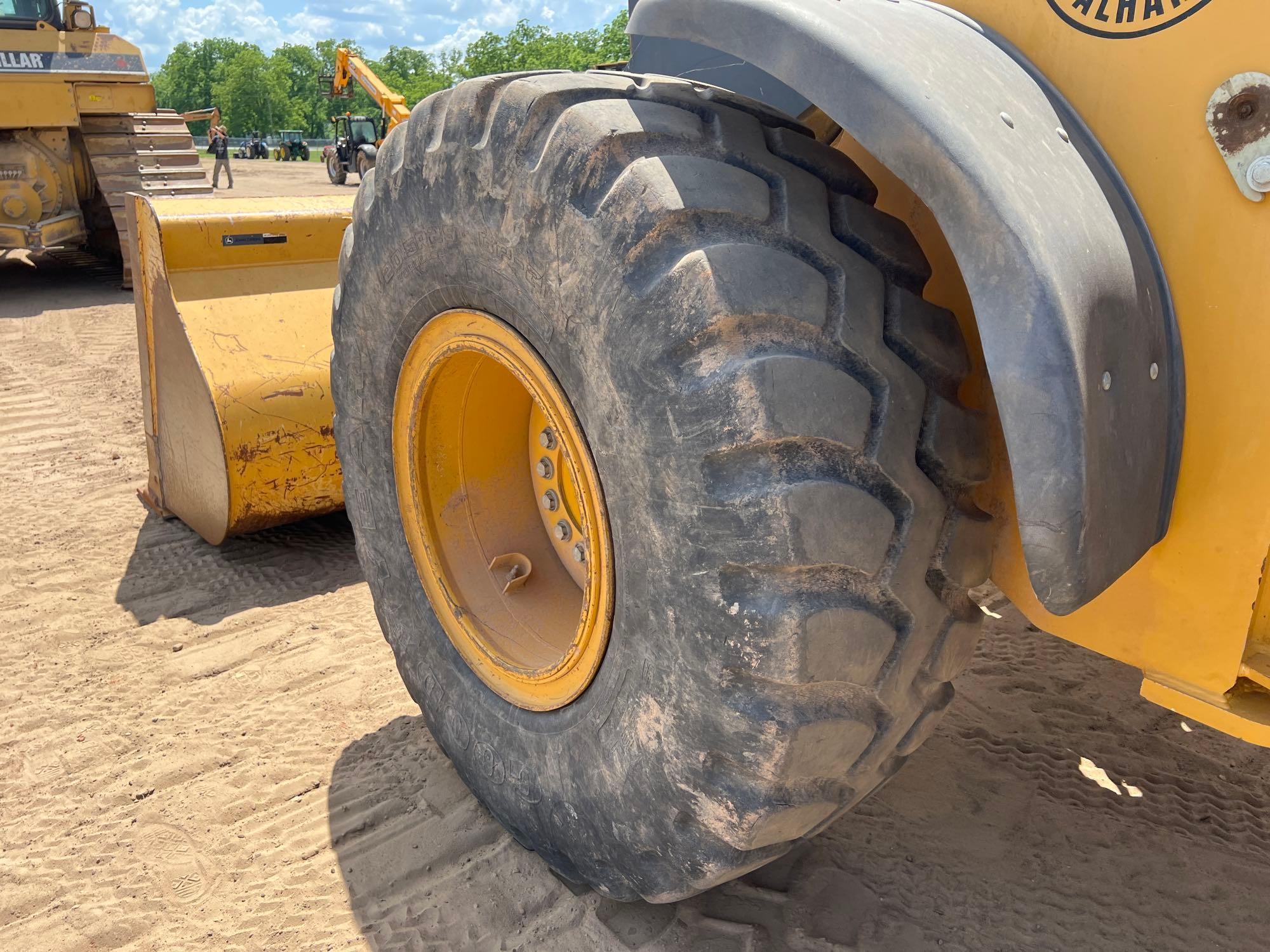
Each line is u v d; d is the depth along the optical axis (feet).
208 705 9.23
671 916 6.44
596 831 5.66
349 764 8.33
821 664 4.33
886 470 4.36
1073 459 3.75
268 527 12.31
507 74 5.30
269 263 12.13
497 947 6.30
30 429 17.25
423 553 7.13
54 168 32.94
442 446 6.96
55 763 8.38
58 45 32.04
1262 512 4.09
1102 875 6.79
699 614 4.50
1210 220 4.03
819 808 4.95
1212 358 4.12
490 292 5.49
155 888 6.97
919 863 6.89
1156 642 4.51
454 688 6.98
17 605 11.12
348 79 63.62
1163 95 4.08
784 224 4.50
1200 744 8.25
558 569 7.28
